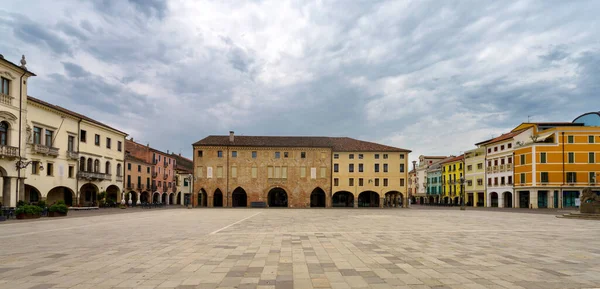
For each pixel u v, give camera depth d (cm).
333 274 941
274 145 6969
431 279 887
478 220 3080
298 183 6969
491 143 7669
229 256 1192
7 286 813
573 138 6384
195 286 818
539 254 1247
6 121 3519
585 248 1392
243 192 7038
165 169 8688
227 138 7325
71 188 4822
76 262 1082
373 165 7112
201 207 6619
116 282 849
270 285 830
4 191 3553
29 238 1659
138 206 6444
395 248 1376
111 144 5888
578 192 6316
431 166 11431
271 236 1762
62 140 4644
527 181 6525
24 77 3753
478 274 941
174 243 1496
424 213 4509
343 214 4134
